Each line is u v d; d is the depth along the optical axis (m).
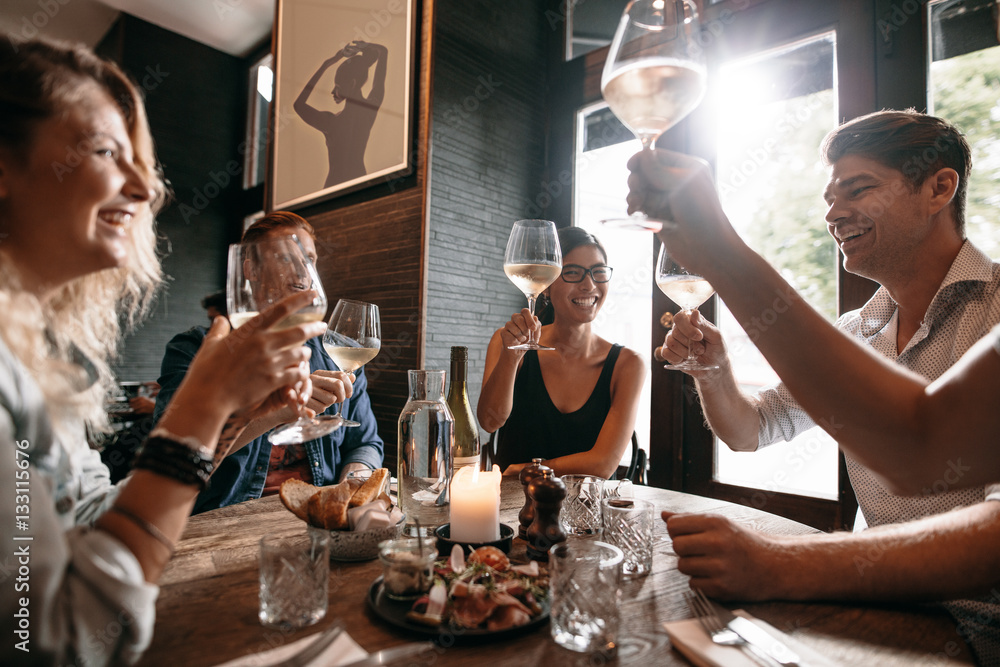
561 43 3.35
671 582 0.80
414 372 1.11
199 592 0.73
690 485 2.47
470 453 1.31
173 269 5.01
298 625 0.63
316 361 1.77
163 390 1.53
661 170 0.59
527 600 0.67
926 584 0.69
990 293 1.01
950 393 0.54
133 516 0.52
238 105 5.45
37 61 0.61
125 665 0.51
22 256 0.63
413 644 0.60
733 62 2.42
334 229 3.40
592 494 1.02
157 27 4.88
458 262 2.97
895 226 1.06
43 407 0.59
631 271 2.80
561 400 1.70
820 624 0.67
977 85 1.79
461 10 2.96
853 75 2.06
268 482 1.57
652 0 0.68
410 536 0.95
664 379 2.56
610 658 0.58
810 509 2.11
